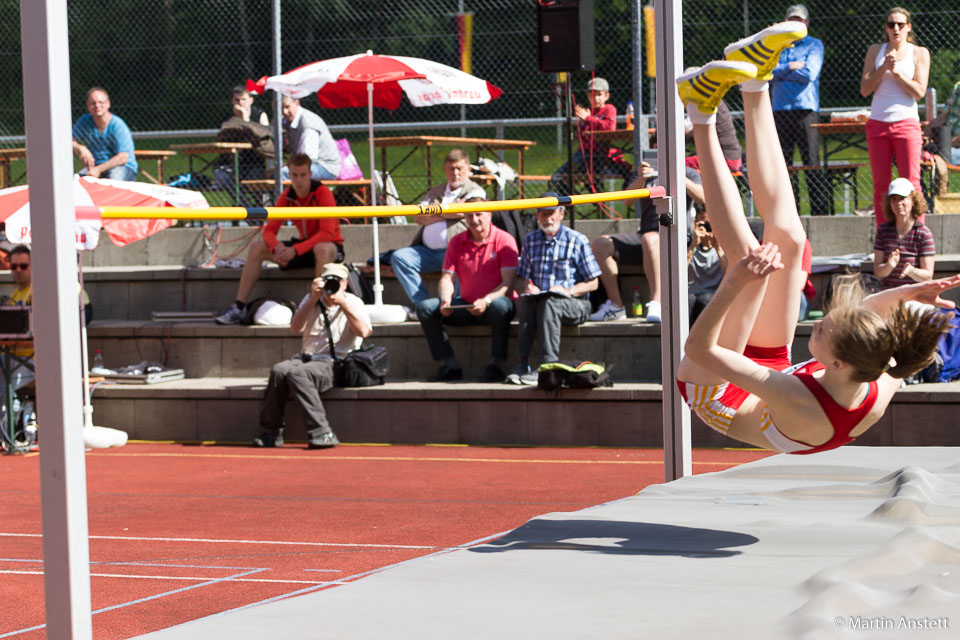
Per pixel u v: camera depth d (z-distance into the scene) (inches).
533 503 410.0
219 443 582.2
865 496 284.5
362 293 622.2
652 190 305.3
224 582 299.0
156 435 594.6
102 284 686.5
